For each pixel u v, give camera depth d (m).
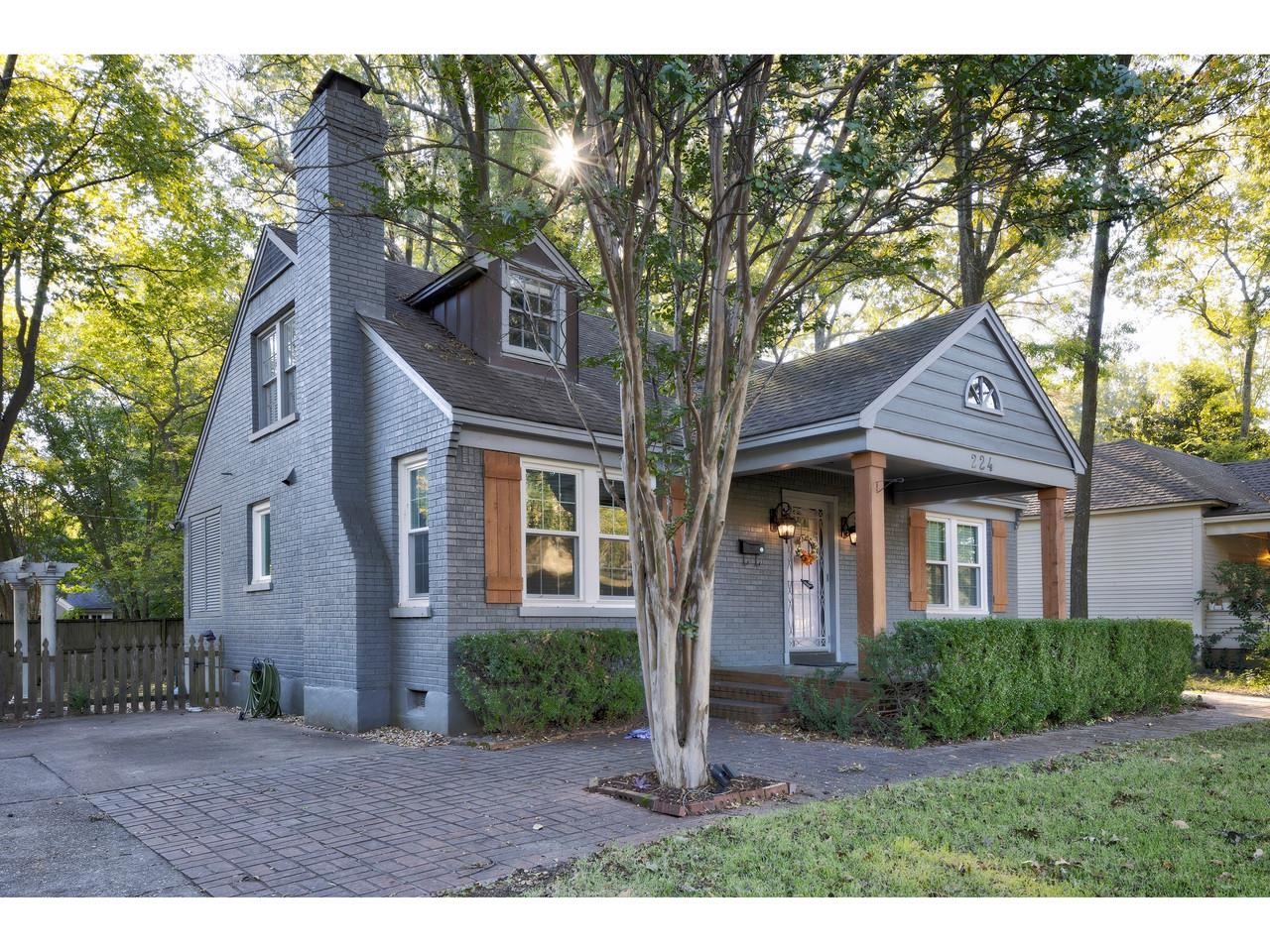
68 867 4.87
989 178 7.90
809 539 14.38
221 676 13.86
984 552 17.33
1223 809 6.05
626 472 6.64
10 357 19.61
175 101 14.09
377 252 11.45
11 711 11.45
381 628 10.24
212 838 5.41
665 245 6.68
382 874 4.70
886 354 11.79
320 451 10.97
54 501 25.33
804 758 8.18
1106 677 11.10
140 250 16.97
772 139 7.50
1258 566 18.78
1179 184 14.50
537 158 13.82
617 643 10.19
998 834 5.40
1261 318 28.44
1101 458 23.53
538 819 5.84
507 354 11.48
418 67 8.01
